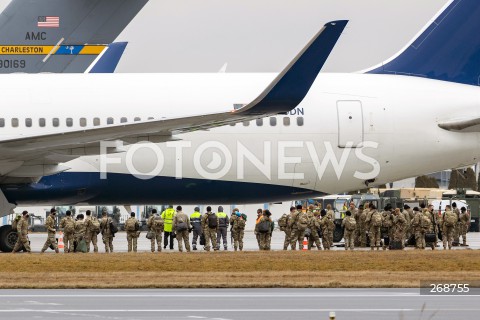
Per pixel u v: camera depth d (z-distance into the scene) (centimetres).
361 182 16688
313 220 15862
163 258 13625
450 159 16838
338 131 16375
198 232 17300
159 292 10681
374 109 16462
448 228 16525
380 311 9175
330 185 16675
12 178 15712
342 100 16450
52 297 10238
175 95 15950
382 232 16725
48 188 15938
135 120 15800
